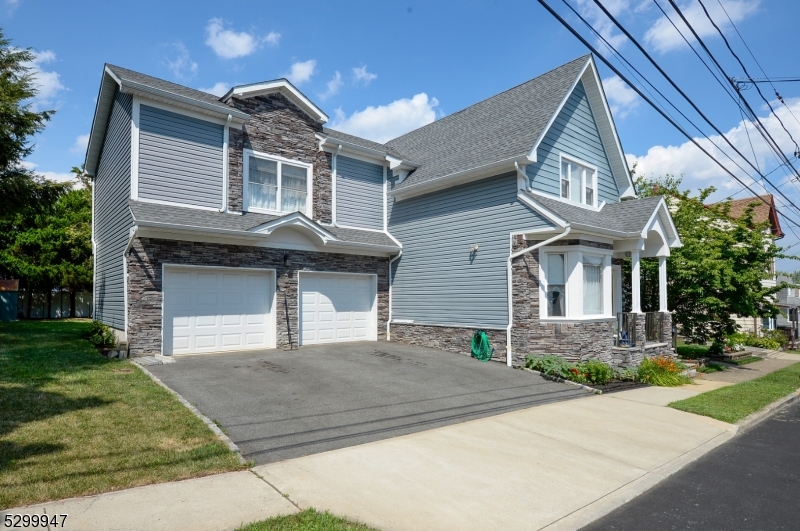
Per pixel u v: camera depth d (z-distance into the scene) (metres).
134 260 11.67
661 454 6.86
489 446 6.79
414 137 20.36
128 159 12.52
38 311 26.14
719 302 16.28
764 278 16.66
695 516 5.02
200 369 10.50
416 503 4.91
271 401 8.37
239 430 6.82
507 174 13.82
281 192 15.09
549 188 14.54
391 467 5.85
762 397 11.14
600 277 14.03
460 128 18.09
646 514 5.04
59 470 5.05
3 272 25.12
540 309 13.17
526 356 12.96
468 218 14.81
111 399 7.61
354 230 16.66
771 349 23.78
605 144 17.03
